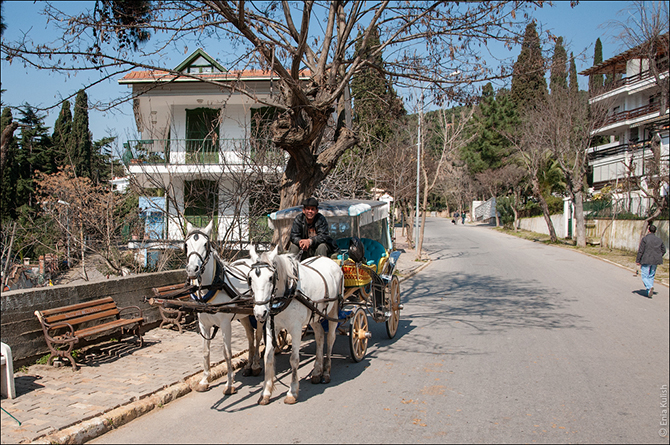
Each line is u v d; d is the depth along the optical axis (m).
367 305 8.54
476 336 9.33
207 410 5.59
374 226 10.22
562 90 30.89
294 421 5.27
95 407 5.21
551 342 8.77
